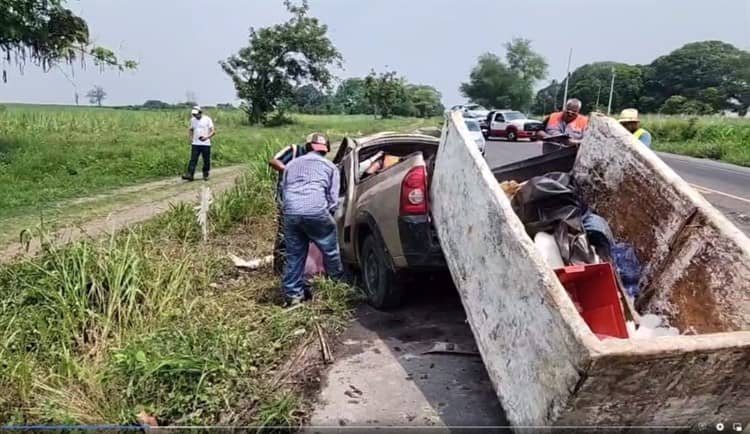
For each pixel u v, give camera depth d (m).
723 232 3.74
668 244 4.19
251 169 12.69
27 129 26.77
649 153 4.61
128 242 5.52
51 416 3.57
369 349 4.86
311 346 4.85
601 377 2.75
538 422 3.08
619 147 4.83
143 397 3.86
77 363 4.10
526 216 4.57
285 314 5.29
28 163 15.37
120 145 20.84
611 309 3.68
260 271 6.97
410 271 5.38
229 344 4.43
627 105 92.62
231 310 5.40
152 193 12.74
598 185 5.00
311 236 5.82
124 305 4.90
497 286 3.64
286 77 49.97
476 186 4.10
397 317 5.58
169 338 4.46
